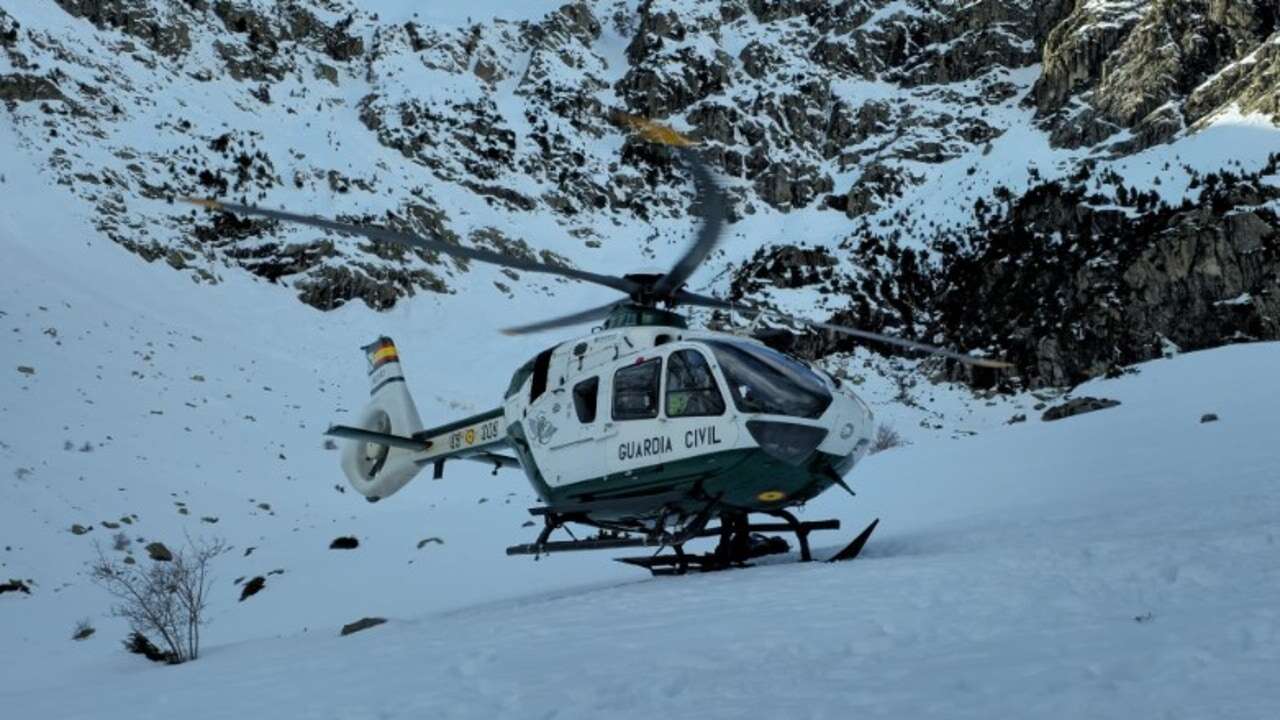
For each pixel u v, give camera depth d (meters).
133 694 9.44
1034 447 25.69
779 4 113.69
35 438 36.62
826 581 9.94
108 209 65.19
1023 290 63.00
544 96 105.94
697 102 103.25
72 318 49.06
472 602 17.52
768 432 11.61
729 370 11.86
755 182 92.06
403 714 6.62
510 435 14.41
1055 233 66.00
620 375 12.69
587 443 12.94
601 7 126.06
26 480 32.88
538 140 98.44
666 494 12.41
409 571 21.61
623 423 12.52
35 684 15.30
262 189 75.00
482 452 15.45
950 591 8.50
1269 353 45.78
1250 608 6.59
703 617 8.80
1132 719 4.66
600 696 6.41
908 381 59.94
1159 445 22.98
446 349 63.72
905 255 71.50
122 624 21.30
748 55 107.00
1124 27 80.31
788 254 72.94
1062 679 5.41
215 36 96.00
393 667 8.57
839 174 91.44
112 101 77.00
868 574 10.04
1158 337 55.88
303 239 69.31
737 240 84.38
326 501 37.66
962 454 26.22
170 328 53.25
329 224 10.53
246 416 45.12
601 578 17.86
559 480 13.39
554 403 13.49
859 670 6.22
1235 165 61.88
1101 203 65.19
